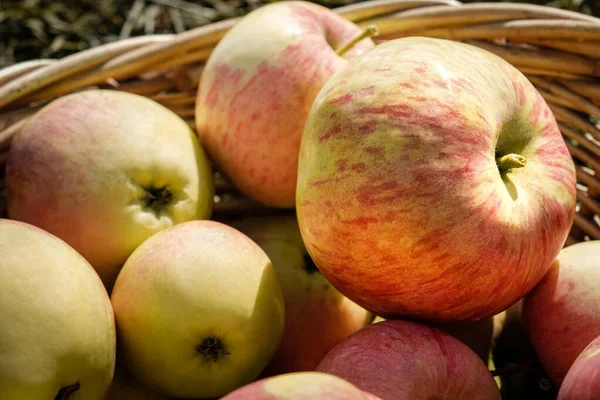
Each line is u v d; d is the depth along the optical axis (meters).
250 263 0.33
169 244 0.32
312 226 0.31
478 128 0.30
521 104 0.32
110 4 0.64
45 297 0.29
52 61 0.41
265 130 0.36
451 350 0.31
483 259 0.30
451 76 0.30
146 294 0.32
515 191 0.31
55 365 0.29
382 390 0.30
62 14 0.62
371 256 0.30
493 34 0.40
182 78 0.42
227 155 0.37
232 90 0.36
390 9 0.41
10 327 0.28
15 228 0.30
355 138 0.30
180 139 0.36
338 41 0.37
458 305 0.31
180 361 0.32
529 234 0.30
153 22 0.62
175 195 0.35
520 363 0.36
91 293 0.30
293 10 0.37
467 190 0.29
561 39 0.39
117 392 0.34
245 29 0.37
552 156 0.32
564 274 0.33
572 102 0.40
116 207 0.34
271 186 0.37
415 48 0.31
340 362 0.31
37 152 0.34
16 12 0.60
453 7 0.40
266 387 0.26
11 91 0.39
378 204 0.30
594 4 0.63
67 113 0.35
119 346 0.32
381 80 0.30
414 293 0.31
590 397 0.28
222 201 0.43
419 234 0.29
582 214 0.40
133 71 0.41
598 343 0.29
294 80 0.35
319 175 0.31
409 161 0.29
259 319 0.32
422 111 0.30
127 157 0.34
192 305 0.31
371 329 0.32
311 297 0.37
